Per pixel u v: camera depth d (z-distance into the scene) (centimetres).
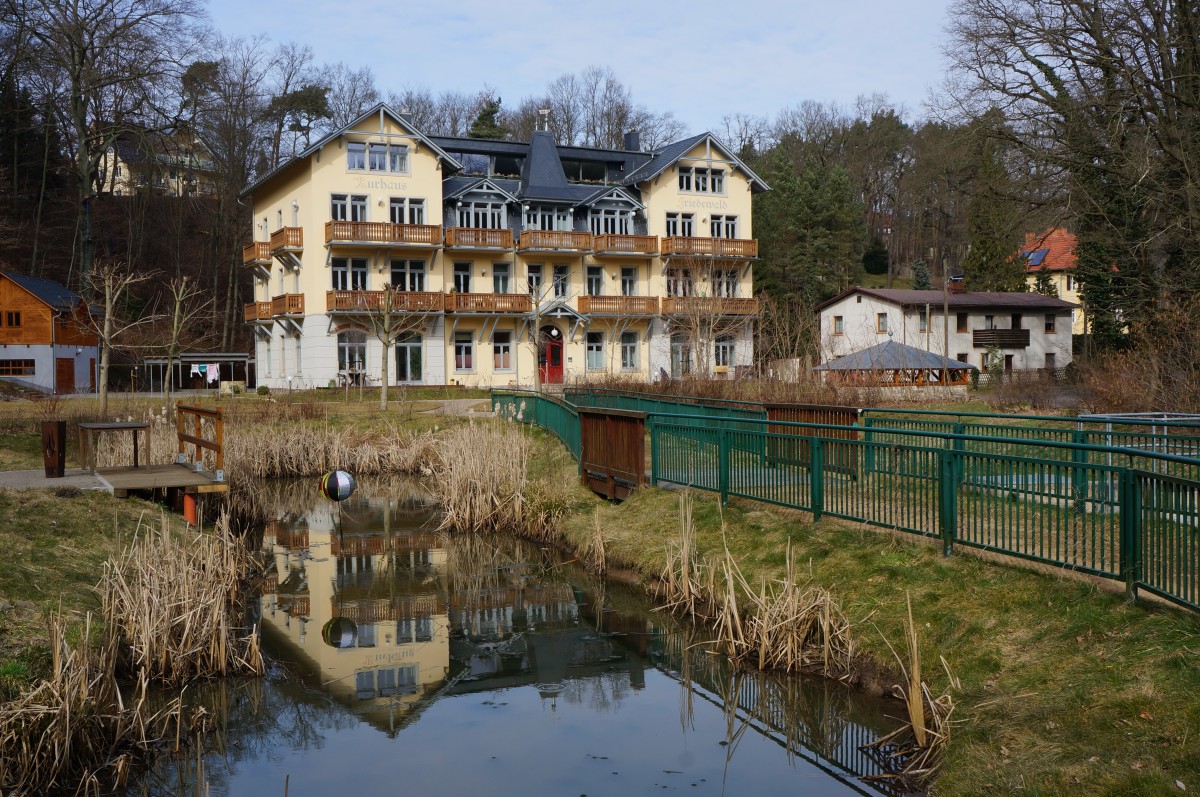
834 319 5716
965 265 6288
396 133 4262
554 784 667
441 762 709
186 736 758
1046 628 698
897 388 3322
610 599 1136
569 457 1831
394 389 4100
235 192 5959
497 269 4609
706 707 808
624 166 5094
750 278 5059
